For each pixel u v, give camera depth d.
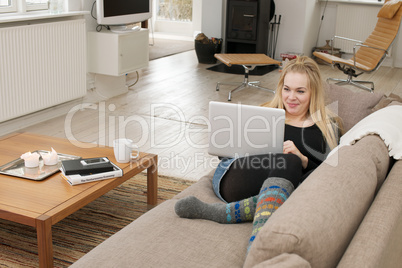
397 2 5.50
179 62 7.43
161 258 1.56
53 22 4.19
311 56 8.06
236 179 2.00
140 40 5.17
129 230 1.75
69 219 2.64
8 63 3.79
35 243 2.40
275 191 1.70
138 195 2.98
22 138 2.95
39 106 4.19
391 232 1.29
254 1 7.02
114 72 4.86
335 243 1.21
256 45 7.21
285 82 2.19
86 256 1.60
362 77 6.77
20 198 2.15
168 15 10.19
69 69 4.46
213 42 7.32
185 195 2.06
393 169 1.74
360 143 1.77
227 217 1.82
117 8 4.82
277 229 1.15
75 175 2.34
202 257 1.58
